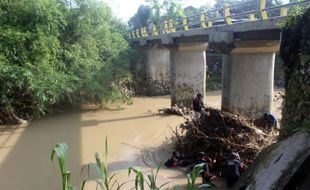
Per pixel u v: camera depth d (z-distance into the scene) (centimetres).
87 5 1903
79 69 1741
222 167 815
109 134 1282
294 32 651
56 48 1642
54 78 1533
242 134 908
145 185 781
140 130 1341
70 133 1299
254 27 948
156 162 951
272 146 611
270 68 1146
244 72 1152
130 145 1128
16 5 1557
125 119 1555
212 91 2567
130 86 2395
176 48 1741
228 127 936
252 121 1059
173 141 1128
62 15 1700
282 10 827
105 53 2014
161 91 2477
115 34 2256
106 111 1752
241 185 603
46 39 1562
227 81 1202
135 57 2548
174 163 905
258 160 618
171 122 1479
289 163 494
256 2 944
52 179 839
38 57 1534
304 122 560
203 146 923
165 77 2497
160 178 827
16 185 807
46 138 1227
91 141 1184
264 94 1151
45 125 1438
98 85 1742
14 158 1002
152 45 2280
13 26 1549
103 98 1791
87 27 1884
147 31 2388
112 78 1869
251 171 609
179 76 1767
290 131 635
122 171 881
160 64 2472
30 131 1337
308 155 469
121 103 1961
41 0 1566
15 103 1491
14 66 1430
